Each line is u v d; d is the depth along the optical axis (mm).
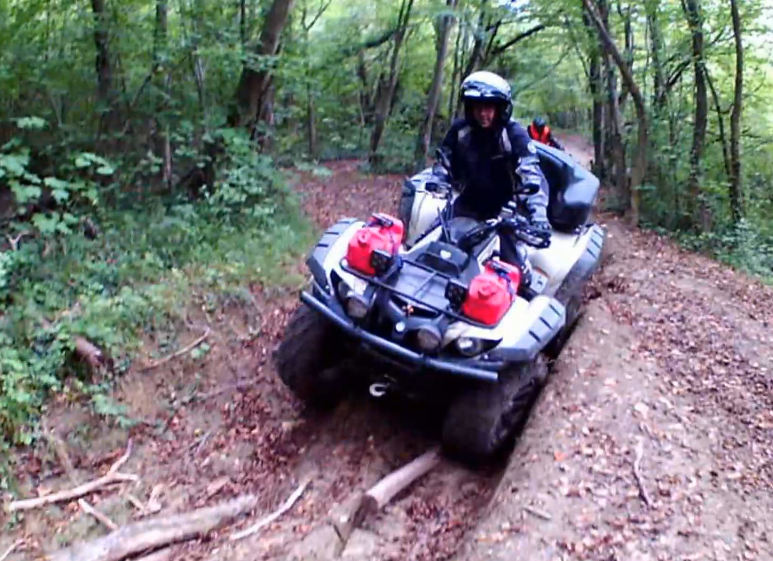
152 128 8812
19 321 5383
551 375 5141
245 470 4816
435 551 3969
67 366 5191
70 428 4844
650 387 4934
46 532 4125
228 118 9250
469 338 4254
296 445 5027
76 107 8594
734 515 3812
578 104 19875
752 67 12250
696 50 11102
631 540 3617
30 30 8320
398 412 5227
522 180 4809
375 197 13086
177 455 4902
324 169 10469
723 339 5922
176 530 4148
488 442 4516
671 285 7434
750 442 4469
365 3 17875
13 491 4309
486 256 4906
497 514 3873
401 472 4520
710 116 12578
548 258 5641
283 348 4961
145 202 8164
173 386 5465
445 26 15734
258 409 5367
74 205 7645
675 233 10992
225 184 8242
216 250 7457
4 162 6465
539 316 4547
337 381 5145
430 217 5723
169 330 5902
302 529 4199
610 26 12555
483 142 5047
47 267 6242
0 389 4695
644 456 4215
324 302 4582
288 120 15930
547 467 4125
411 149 18188
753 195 12617
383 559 3947
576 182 6105
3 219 7090
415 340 4289
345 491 4543
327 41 16812
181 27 8992
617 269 7934
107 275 6367
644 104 11586
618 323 6039
